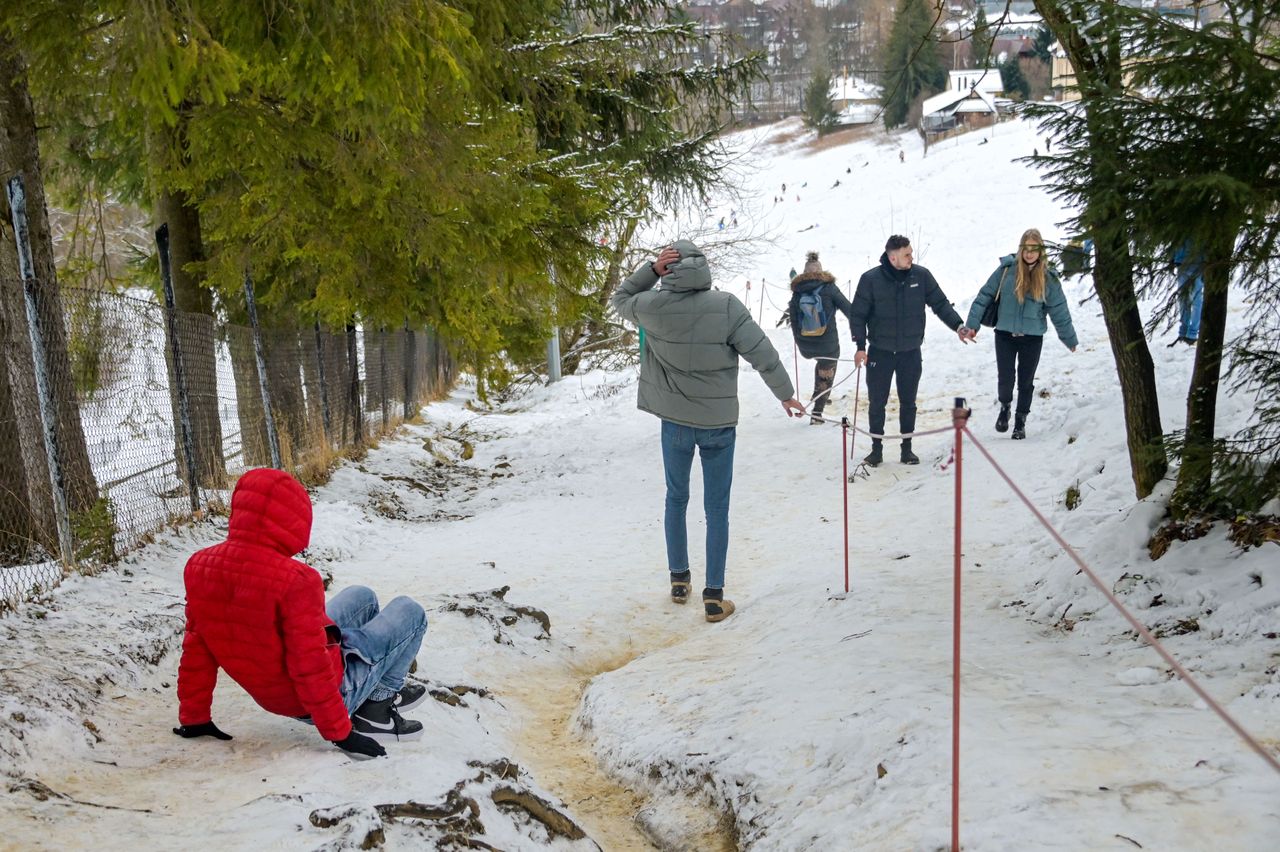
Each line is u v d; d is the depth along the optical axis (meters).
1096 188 4.30
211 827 2.81
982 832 2.87
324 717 3.39
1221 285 4.37
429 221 8.39
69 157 10.46
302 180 8.05
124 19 4.95
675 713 4.64
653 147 15.13
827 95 79.06
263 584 3.34
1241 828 2.66
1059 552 5.87
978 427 9.91
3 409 6.08
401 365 17.88
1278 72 3.87
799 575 6.77
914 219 51.59
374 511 10.17
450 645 5.56
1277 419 4.61
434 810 3.11
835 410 12.52
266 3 5.48
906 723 3.76
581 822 3.96
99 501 6.12
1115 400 8.34
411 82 5.86
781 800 3.63
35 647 4.32
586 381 20.98
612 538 8.68
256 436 10.04
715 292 6.12
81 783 3.20
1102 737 3.36
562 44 10.67
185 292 10.14
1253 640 3.97
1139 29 4.10
